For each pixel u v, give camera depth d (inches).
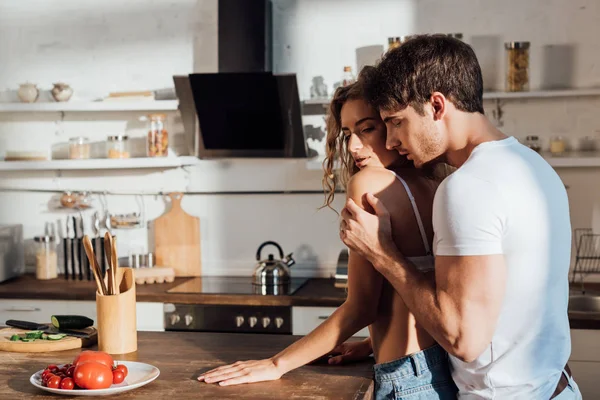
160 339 100.7
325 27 178.1
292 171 180.9
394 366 78.7
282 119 169.5
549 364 73.6
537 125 171.5
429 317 69.8
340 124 88.2
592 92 162.9
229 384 79.4
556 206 72.7
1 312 164.6
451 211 68.7
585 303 157.9
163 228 183.9
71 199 183.9
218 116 170.9
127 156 179.8
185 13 183.0
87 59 186.4
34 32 187.8
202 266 184.9
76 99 187.2
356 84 82.4
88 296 162.2
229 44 168.7
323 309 152.7
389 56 75.2
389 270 73.1
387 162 82.5
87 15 186.1
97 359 80.3
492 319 68.6
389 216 75.6
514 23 171.3
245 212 183.2
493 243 68.1
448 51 72.8
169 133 184.5
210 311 156.6
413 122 73.6
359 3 176.6
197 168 184.1
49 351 95.3
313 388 78.2
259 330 154.9
